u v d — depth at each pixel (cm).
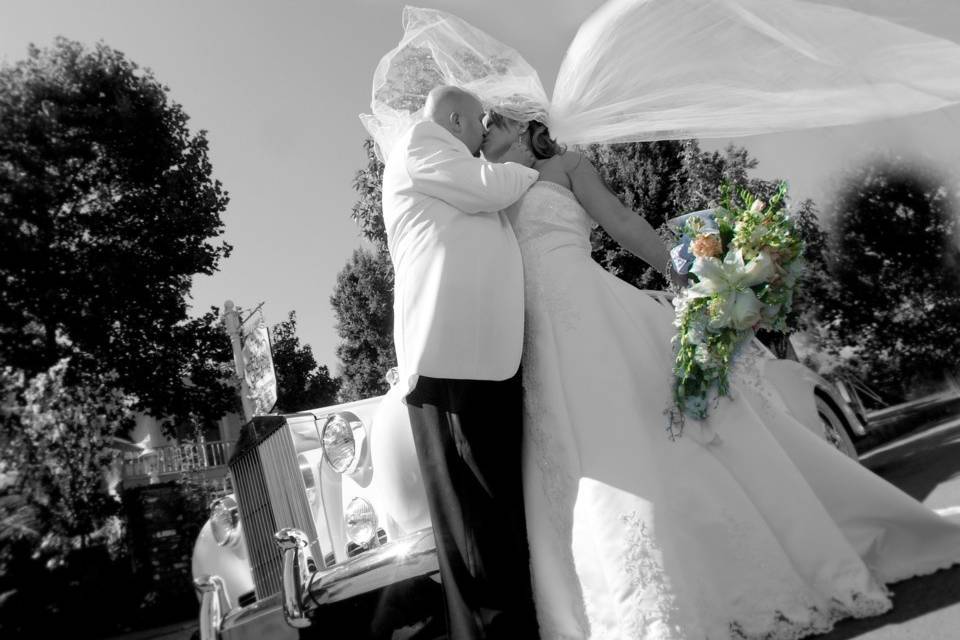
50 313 2094
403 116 342
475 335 245
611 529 220
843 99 315
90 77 2297
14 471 1495
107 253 2194
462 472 251
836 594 217
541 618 241
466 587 247
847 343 1343
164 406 2269
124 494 1598
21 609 1406
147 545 1573
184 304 2347
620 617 212
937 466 529
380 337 2962
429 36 333
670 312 279
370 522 340
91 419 1595
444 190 260
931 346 1310
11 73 2239
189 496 1648
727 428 241
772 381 338
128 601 1483
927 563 236
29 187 2125
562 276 265
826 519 227
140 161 2323
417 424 262
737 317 237
